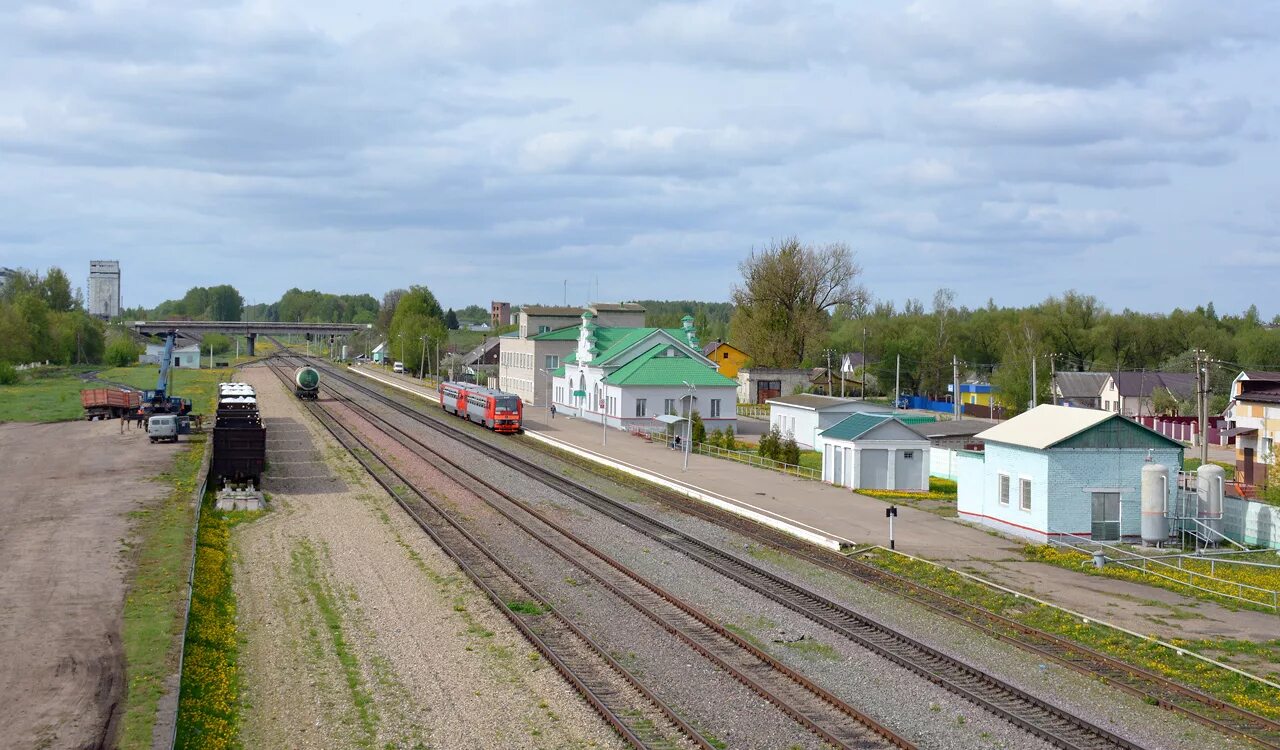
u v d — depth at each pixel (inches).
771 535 1610.5
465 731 796.6
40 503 1771.7
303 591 1233.4
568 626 1075.3
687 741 773.3
